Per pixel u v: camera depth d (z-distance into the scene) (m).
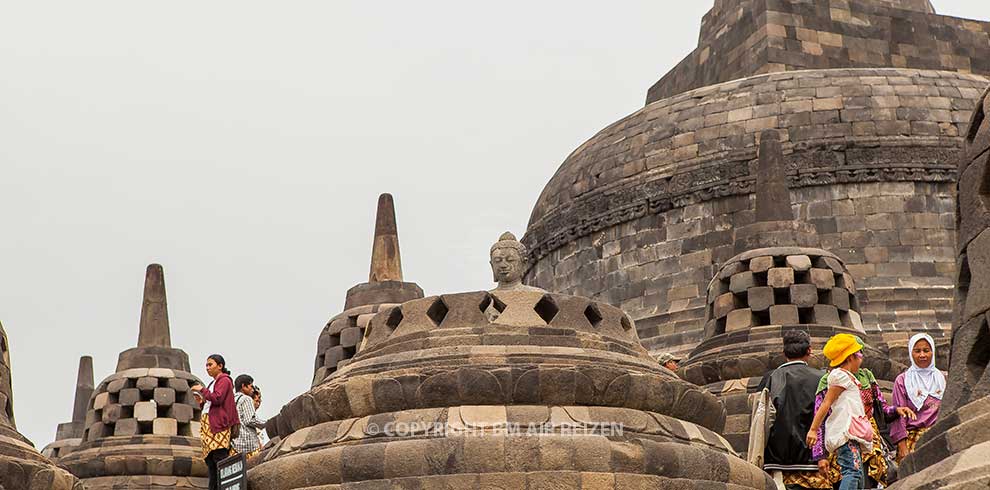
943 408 17.70
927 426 23.98
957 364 17.69
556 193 54.84
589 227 52.53
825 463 21.50
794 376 22.72
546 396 22.83
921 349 24.36
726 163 49.78
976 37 58.06
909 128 49.09
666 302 49.59
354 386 23.33
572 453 22.06
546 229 54.50
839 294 37.97
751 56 56.41
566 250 53.75
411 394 23.02
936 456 17.05
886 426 26.08
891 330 45.41
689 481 22.53
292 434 24.16
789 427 22.55
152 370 46.47
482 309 24.64
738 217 49.34
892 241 47.88
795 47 55.88
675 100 53.28
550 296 24.52
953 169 48.66
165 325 47.72
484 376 22.77
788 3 56.53
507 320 24.14
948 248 47.94
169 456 44.66
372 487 22.25
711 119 51.03
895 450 25.67
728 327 38.12
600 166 53.03
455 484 21.92
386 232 43.62
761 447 22.94
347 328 41.50
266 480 23.33
